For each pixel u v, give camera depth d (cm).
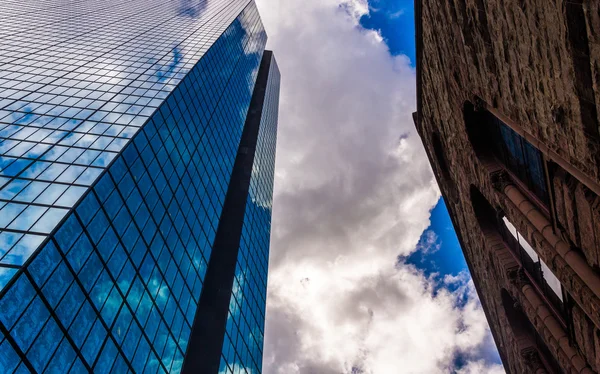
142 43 7400
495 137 2583
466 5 2120
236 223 6738
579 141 1391
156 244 3859
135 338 3106
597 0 1124
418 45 3466
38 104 4469
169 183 4512
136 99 4928
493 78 2022
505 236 2931
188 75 6075
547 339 2353
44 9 9150
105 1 10544
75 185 3053
